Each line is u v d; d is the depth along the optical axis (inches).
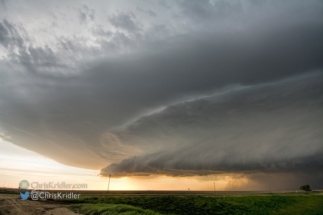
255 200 2950.3
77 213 1943.9
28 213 1844.2
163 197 3201.3
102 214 1834.4
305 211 2512.3
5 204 2338.8
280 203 2807.6
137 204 2733.8
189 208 2544.3
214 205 2696.9
